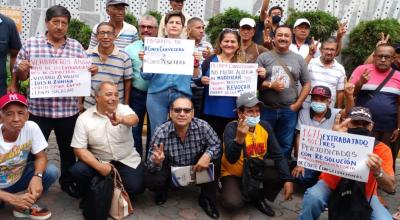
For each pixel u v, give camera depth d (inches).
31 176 165.6
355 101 200.4
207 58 199.5
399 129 198.2
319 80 211.3
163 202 183.2
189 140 173.0
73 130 182.5
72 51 178.2
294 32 241.3
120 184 167.6
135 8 398.3
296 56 197.9
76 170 168.6
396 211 187.3
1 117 150.3
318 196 151.6
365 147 138.7
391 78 191.3
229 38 190.2
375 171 137.6
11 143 155.4
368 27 347.9
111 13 222.8
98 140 171.2
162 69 187.2
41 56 172.2
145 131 276.7
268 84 191.6
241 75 189.5
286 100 195.2
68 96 177.0
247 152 170.7
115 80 194.7
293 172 196.5
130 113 174.1
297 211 183.0
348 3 378.3
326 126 198.8
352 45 357.4
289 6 383.6
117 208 163.8
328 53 208.1
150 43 185.3
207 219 171.6
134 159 179.5
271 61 196.1
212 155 171.6
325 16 349.4
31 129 159.5
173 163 175.3
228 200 170.7
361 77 187.6
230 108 193.0
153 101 194.4
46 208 172.7
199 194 194.5
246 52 215.8
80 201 177.3
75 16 404.5
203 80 190.4
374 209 147.8
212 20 367.6
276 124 200.2
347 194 145.6
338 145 143.8
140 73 203.8
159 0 396.8
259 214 178.2
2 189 160.6
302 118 204.5
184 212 176.4
